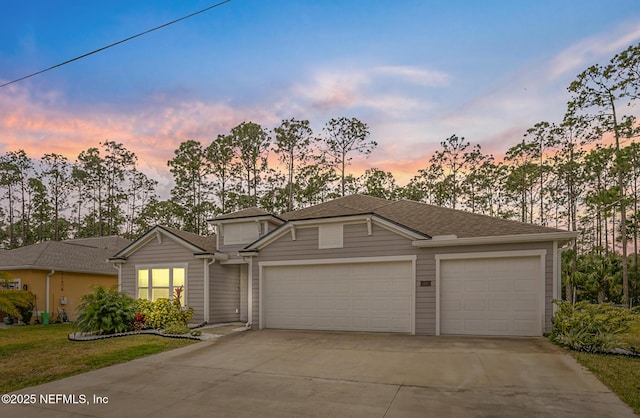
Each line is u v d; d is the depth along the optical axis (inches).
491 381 267.1
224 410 232.2
